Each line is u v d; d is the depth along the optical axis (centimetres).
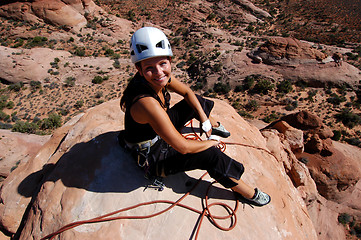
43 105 3997
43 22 6131
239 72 5066
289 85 4744
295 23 9969
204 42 6888
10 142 2425
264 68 5150
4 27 5888
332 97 4716
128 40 6775
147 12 8775
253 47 6662
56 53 5138
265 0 12194
